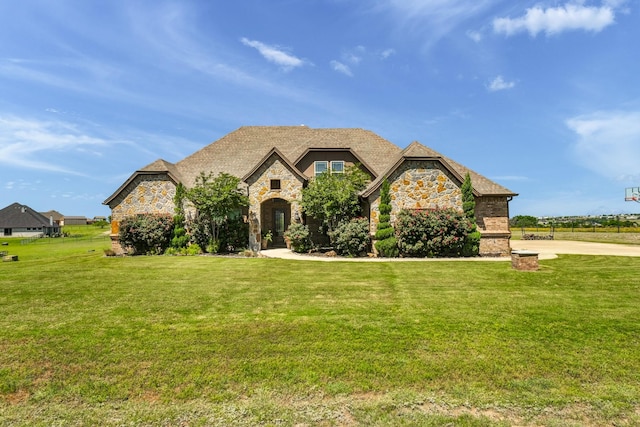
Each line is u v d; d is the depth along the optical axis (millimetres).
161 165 24984
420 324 8000
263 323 8172
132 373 5848
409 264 17062
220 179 23375
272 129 32312
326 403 5043
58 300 10234
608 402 5000
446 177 21812
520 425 4547
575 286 11680
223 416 4750
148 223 23328
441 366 6023
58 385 5527
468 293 10859
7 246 54375
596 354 6422
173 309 9328
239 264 17453
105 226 128625
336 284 12430
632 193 42500
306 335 7398
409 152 21984
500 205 22453
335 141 27797
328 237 25875
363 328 7785
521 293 10789
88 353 6562
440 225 20266
